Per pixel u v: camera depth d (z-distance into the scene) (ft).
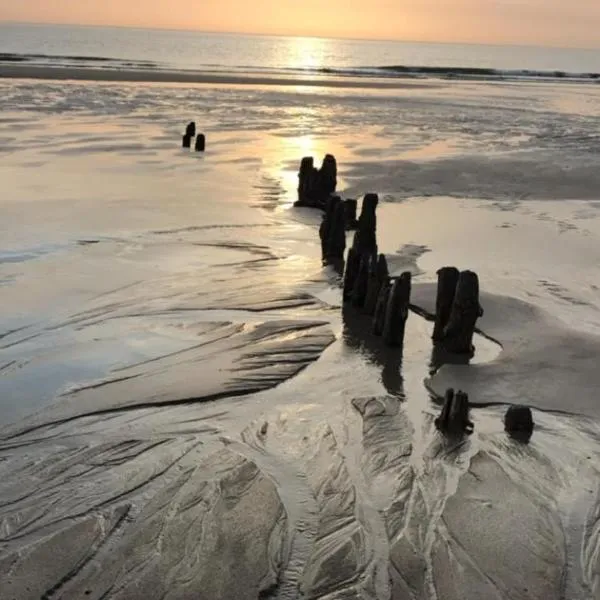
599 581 19.26
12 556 18.95
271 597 18.07
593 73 314.76
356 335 33.99
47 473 22.59
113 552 19.26
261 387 28.68
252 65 265.13
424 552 19.86
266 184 64.28
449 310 33.24
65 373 28.89
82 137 83.61
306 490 22.35
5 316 33.86
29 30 648.79
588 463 24.68
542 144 98.94
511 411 26.37
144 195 57.82
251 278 40.68
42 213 50.70
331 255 44.37
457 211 59.16
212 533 20.12
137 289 38.04
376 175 71.20
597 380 30.17
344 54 474.90
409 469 23.77
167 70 200.13
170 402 27.14
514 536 20.72
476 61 415.44
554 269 45.14
